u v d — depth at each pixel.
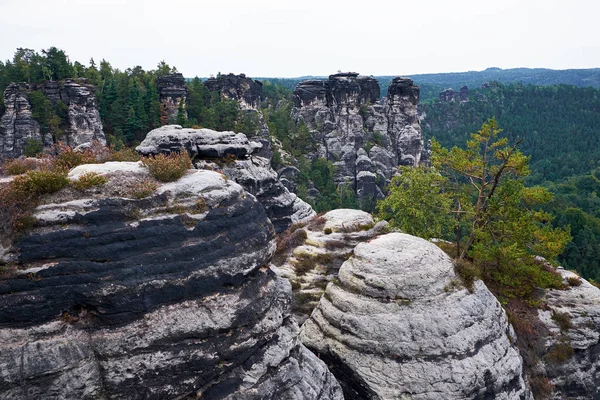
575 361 29.12
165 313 15.75
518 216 33.00
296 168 116.69
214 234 17.42
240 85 144.88
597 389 29.14
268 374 18.53
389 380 23.72
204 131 46.00
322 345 26.53
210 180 18.45
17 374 13.45
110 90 100.19
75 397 14.13
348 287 27.38
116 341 14.84
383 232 35.50
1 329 13.77
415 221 37.56
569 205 126.25
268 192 49.38
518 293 32.16
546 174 182.75
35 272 14.18
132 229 15.80
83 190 16.16
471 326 25.19
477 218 35.22
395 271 26.41
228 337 16.97
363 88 148.62
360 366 24.53
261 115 132.38
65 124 90.31
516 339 28.28
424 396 23.14
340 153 136.25
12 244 14.34
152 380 15.30
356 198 126.62
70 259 14.80
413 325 24.59
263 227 19.55
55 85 89.56
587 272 78.94
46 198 15.55
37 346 13.88
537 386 27.73
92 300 14.68
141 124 94.50
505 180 33.59
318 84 149.62
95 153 22.84
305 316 31.02
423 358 23.97
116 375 14.77
